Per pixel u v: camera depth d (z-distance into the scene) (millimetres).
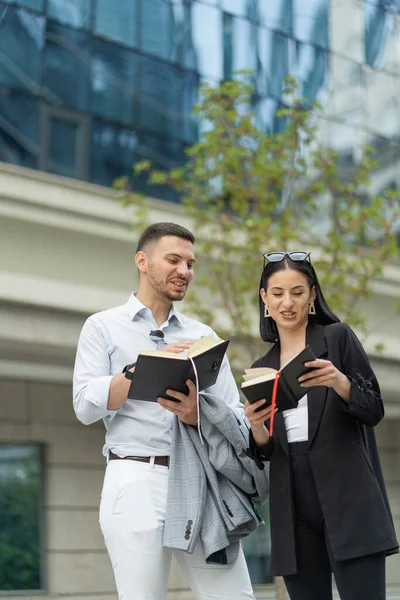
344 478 4895
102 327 5516
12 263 14898
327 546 4922
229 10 18734
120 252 16094
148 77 17766
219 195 13859
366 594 4801
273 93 18797
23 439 16281
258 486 5363
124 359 5488
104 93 17219
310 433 4965
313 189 13883
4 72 16062
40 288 14836
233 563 5375
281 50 19188
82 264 15688
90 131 16938
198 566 5340
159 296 5574
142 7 17812
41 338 14727
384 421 21344
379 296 18781
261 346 13383
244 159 13406
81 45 17031
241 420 5438
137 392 5016
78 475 16734
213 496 5305
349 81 20219
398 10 21469
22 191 14891
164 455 5367
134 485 5281
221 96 14359
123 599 5234
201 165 13492
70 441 16781
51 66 16609
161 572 5254
